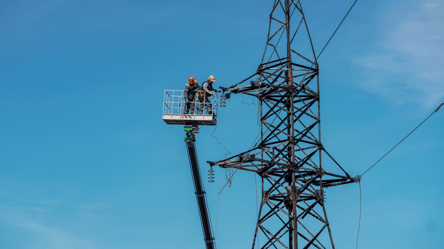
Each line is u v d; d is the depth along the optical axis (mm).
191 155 36562
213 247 42750
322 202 31719
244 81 34625
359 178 33531
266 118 33969
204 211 40719
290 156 33562
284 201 32625
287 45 34000
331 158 32781
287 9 34812
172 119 34875
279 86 32969
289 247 33031
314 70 33594
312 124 32844
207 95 35562
